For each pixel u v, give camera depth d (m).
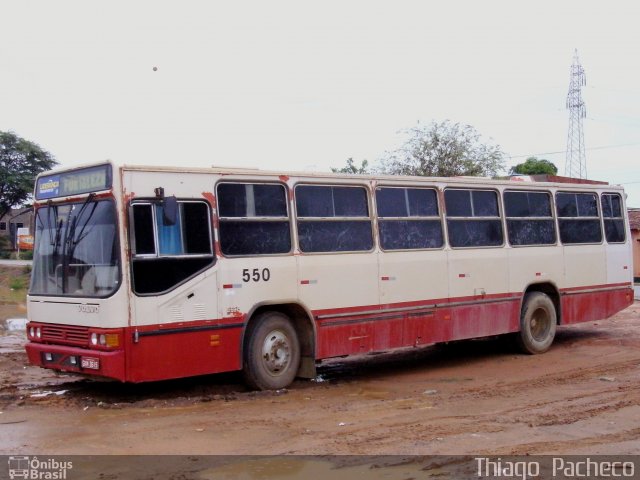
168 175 9.32
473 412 8.80
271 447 7.14
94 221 9.19
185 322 9.25
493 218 13.41
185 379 10.88
